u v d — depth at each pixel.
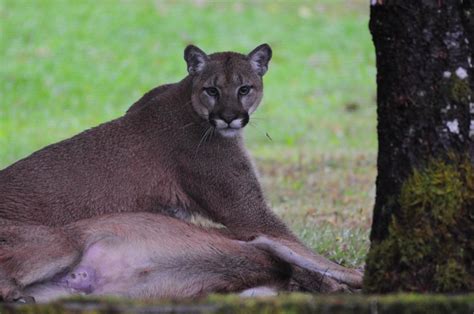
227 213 12.18
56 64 34.34
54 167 11.42
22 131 27.03
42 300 10.12
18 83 32.31
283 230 12.21
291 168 20.66
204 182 12.12
